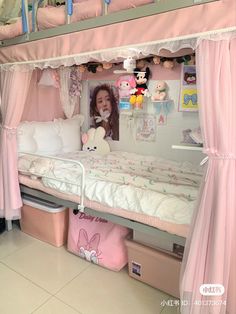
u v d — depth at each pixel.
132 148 2.89
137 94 2.52
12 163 2.38
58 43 1.84
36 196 2.43
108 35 1.58
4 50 2.25
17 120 2.36
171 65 2.33
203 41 1.27
